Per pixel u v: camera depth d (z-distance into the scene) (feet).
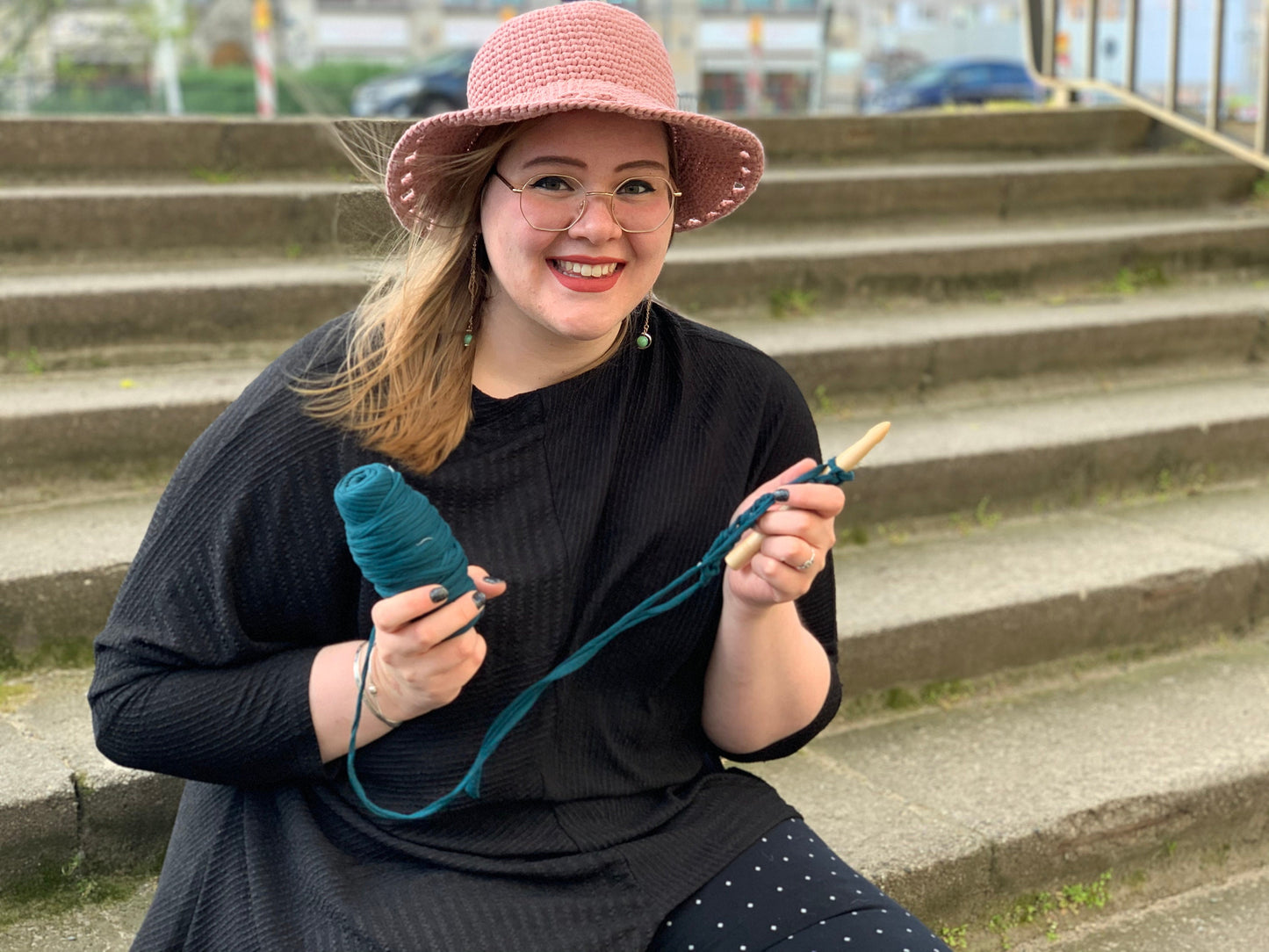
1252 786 8.47
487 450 4.99
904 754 8.68
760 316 13.99
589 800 5.10
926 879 7.39
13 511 9.79
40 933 6.83
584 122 4.75
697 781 5.47
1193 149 19.30
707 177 5.43
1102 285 15.79
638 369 5.32
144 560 4.88
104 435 10.14
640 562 5.13
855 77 79.30
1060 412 12.71
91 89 54.80
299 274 12.60
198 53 77.66
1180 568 10.31
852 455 4.62
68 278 12.35
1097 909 8.05
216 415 10.47
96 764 7.23
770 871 5.07
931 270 14.79
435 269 5.02
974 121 18.78
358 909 4.65
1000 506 11.51
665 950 4.92
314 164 15.44
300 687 4.76
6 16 49.98
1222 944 7.79
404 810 4.93
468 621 4.28
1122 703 9.45
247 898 4.88
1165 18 26.13
